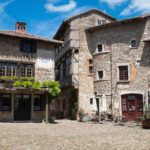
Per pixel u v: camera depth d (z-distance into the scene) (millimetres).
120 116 25656
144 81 25766
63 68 33281
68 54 30578
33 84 23875
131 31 27000
